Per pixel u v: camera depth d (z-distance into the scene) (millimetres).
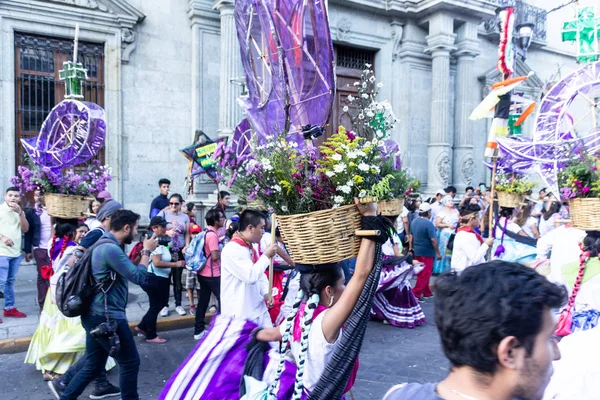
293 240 2182
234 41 10047
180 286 7090
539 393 1089
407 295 6805
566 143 3857
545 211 9242
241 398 2160
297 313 2188
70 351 4648
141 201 10047
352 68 12781
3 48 8641
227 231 6031
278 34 2793
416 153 13383
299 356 2014
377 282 2051
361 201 2086
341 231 2096
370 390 4617
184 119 10438
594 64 4066
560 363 1817
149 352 5691
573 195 3465
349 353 1960
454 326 1100
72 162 5633
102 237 3850
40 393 4559
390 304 6867
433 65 13039
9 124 8750
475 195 11336
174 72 10289
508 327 1033
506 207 6770
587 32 6066
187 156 8586
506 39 4793
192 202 8906
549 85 6793
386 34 12953
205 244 6035
